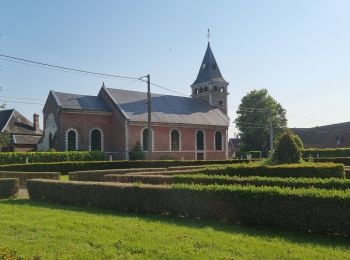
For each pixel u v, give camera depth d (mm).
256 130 72375
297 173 17469
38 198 15250
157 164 35844
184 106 57812
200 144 55219
